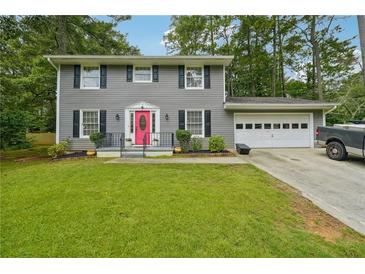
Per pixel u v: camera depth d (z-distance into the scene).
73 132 11.59
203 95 12.00
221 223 3.28
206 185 5.19
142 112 11.87
